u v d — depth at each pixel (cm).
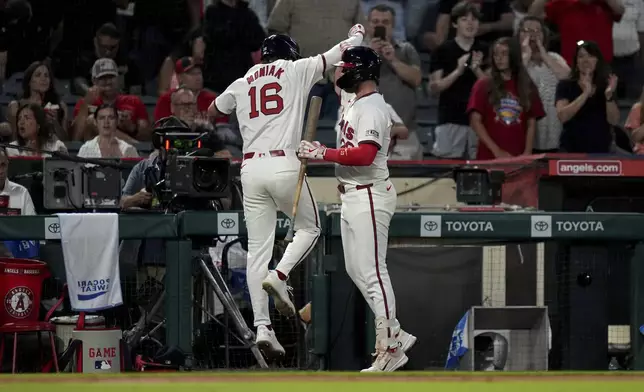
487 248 2480
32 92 3688
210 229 2364
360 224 2133
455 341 2381
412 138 3738
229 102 2225
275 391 1791
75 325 2439
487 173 2691
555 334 2466
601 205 2861
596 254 2461
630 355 2438
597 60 3694
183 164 2392
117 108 3725
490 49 3769
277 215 2377
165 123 2631
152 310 2425
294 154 2169
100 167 2672
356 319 2405
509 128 3638
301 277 2520
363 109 2111
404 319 2458
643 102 3753
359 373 1919
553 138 3722
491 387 1844
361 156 2066
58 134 3659
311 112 2175
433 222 2377
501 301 2480
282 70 2181
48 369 2347
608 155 2848
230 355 2469
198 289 2441
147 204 2661
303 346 2478
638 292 2416
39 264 2400
